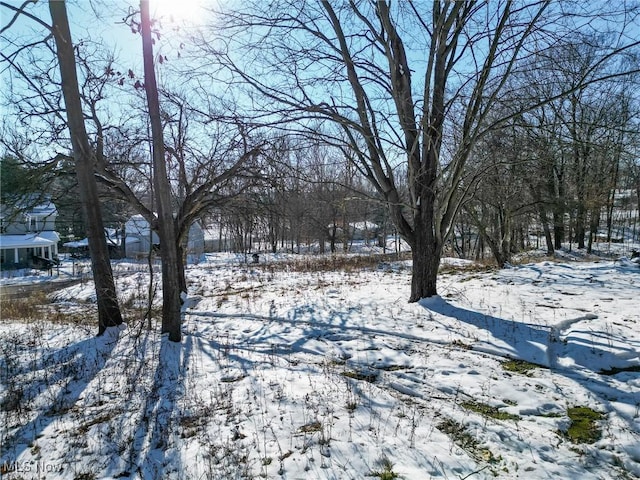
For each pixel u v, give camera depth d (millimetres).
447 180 8344
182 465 3576
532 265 13633
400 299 9391
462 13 7840
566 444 3682
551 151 10094
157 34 7004
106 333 7949
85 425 4508
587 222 21328
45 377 5926
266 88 7859
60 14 7402
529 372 5262
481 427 3951
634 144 9477
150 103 6922
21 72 8570
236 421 4270
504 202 16547
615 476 3227
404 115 8312
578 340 6012
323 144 8273
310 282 13781
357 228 46031
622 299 8195
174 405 4770
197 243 39312
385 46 7742
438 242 9008
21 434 4406
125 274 19969
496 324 7035
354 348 6457
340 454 3557
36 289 21328
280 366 5887
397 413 4285
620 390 4582
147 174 10570
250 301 11031
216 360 6270
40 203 9797
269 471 3381
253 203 11852
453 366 5488
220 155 10500
